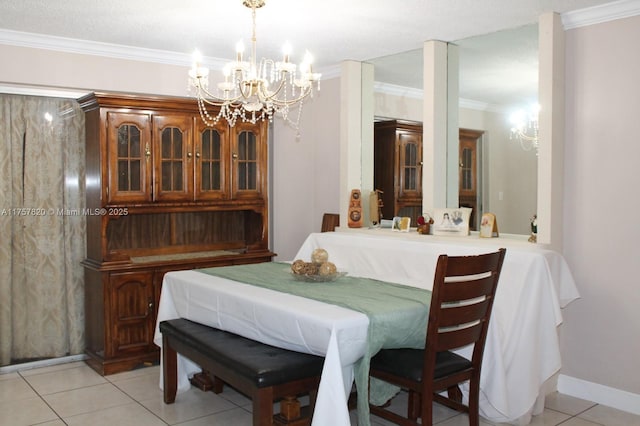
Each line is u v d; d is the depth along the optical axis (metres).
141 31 3.64
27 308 3.96
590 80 3.29
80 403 3.27
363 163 4.58
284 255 5.07
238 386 2.49
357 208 4.43
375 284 3.04
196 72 2.68
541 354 3.04
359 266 3.89
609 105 3.22
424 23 3.46
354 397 2.81
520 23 3.46
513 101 3.61
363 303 2.54
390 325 2.42
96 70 4.02
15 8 3.17
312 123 5.11
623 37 3.14
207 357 2.72
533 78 3.51
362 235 4.03
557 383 3.51
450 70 3.92
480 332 2.62
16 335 3.94
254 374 2.35
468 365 2.59
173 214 4.47
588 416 3.12
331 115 4.89
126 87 4.14
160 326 3.26
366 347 2.37
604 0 3.06
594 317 3.33
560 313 3.03
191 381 3.51
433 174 3.88
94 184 3.86
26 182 3.92
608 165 3.23
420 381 2.40
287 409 2.59
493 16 3.32
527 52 3.54
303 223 5.12
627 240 3.18
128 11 3.22
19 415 3.09
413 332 2.54
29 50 3.77
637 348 3.16
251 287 2.95
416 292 2.83
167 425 2.96
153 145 3.96
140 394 3.42
